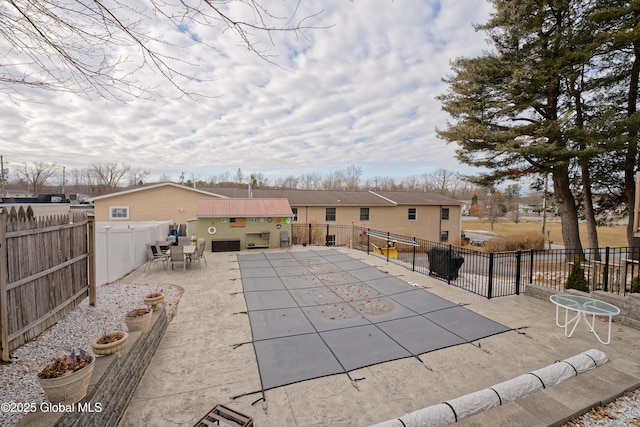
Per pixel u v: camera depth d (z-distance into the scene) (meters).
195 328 5.00
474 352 4.23
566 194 12.16
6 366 3.12
